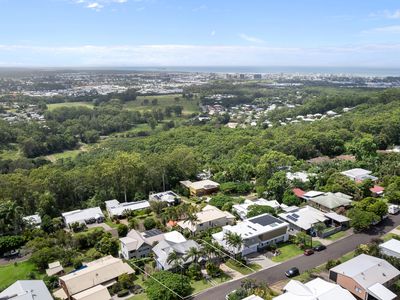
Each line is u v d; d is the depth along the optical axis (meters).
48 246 68.50
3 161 134.75
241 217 80.88
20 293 51.28
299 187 94.44
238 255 62.59
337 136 136.50
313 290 48.31
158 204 87.81
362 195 86.62
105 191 97.38
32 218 82.44
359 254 60.06
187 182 105.88
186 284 53.62
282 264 61.00
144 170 102.25
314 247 65.44
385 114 162.38
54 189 92.19
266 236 66.94
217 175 108.62
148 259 64.62
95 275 56.53
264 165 102.06
